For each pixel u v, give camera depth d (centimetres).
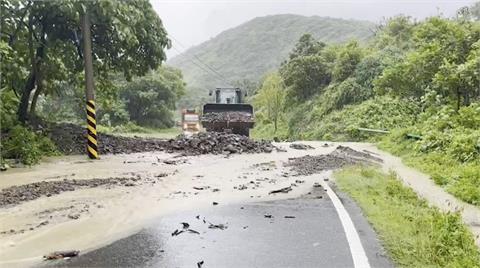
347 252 509
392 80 2478
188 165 1349
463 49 1939
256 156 1617
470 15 2980
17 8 1700
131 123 4975
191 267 468
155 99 5628
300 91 4378
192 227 628
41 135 1659
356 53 3978
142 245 543
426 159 1398
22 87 1961
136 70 2244
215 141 1792
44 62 1884
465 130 1464
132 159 1509
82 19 1591
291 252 514
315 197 836
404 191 887
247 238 572
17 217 684
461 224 595
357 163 1404
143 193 880
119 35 1717
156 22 2112
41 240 565
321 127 3456
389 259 481
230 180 1055
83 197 836
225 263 479
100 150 1678
